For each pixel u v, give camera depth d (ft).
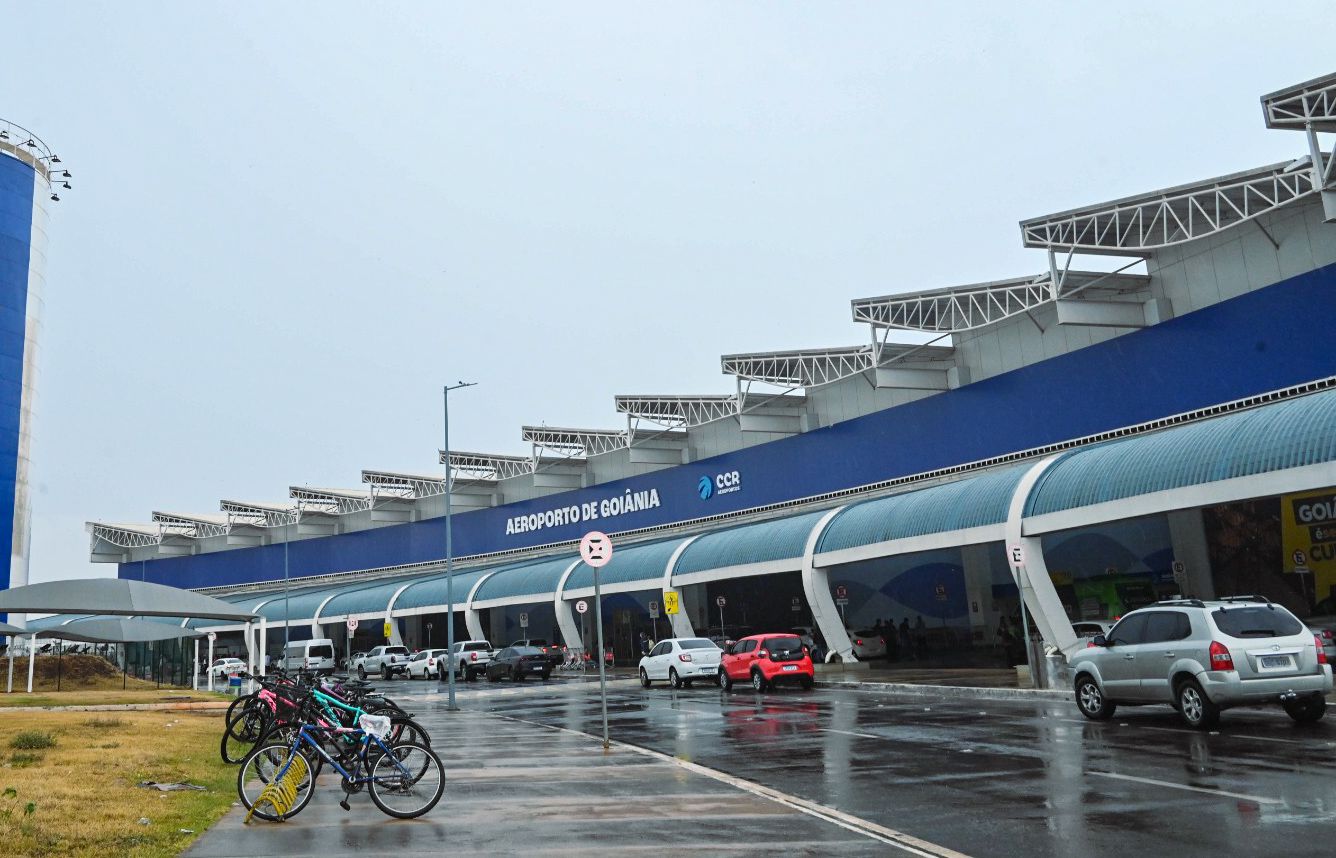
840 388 149.89
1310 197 89.61
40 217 200.64
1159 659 48.47
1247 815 27.66
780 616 157.48
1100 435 111.34
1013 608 118.42
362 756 31.58
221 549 283.79
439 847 26.63
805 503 154.10
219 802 34.06
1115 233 100.07
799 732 55.57
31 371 195.72
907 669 116.26
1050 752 41.96
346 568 254.06
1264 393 95.14
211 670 135.95
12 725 60.70
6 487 186.60
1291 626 46.65
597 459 199.21
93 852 25.04
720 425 172.14
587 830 28.78
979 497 100.37
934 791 34.04
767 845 26.27
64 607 99.14
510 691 118.73
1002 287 108.99
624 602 185.37
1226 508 94.94
